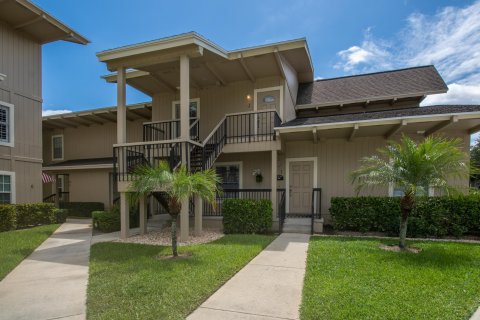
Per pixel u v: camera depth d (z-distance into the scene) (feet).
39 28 33.68
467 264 14.42
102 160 48.57
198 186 18.02
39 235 25.39
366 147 30.50
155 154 31.53
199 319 9.36
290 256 17.21
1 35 31.60
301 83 42.86
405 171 18.45
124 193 24.73
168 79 32.94
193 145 24.70
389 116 26.48
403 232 18.39
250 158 34.12
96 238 24.93
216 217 29.84
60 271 14.96
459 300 10.29
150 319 9.29
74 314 9.94
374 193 29.96
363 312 9.41
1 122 31.71
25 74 34.24
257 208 25.71
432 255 16.03
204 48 24.17
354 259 15.56
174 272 13.82
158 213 36.45
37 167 35.55
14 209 29.43
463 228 21.98
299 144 32.50
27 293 11.89
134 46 23.68
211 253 17.39
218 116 35.17
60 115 48.08
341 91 37.52
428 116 23.88
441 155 17.76
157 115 37.96
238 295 11.32
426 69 37.96
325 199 31.35
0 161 31.37
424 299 10.38
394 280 12.23
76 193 46.96
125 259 16.79
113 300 10.79
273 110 29.14
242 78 33.50
